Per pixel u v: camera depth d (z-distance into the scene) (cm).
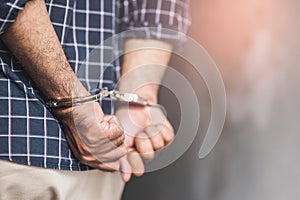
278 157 277
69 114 146
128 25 186
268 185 277
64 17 154
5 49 146
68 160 154
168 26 186
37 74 142
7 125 147
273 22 281
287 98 278
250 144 278
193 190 281
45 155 150
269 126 279
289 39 280
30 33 137
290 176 277
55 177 154
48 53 140
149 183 284
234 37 283
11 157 148
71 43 160
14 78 146
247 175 278
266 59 281
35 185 153
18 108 147
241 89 281
